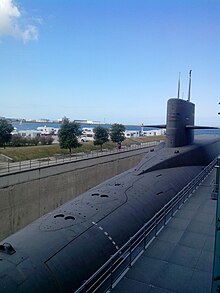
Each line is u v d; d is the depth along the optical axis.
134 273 8.76
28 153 38.91
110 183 17.34
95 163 36.88
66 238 10.28
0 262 8.39
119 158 43.19
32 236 10.12
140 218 13.88
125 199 14.77
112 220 12.47
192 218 12.98
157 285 8.18
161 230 11.74
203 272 8.83
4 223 23.56
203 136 32.84
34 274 8.30
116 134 61.25
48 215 12.48
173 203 13.91
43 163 31.48
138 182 17.41
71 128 44.03
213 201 15.30
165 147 22.73
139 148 51.09
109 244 11.17
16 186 24.67
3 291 7.45
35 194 27.02
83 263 9.75
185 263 9.31
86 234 10.89
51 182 29.12
